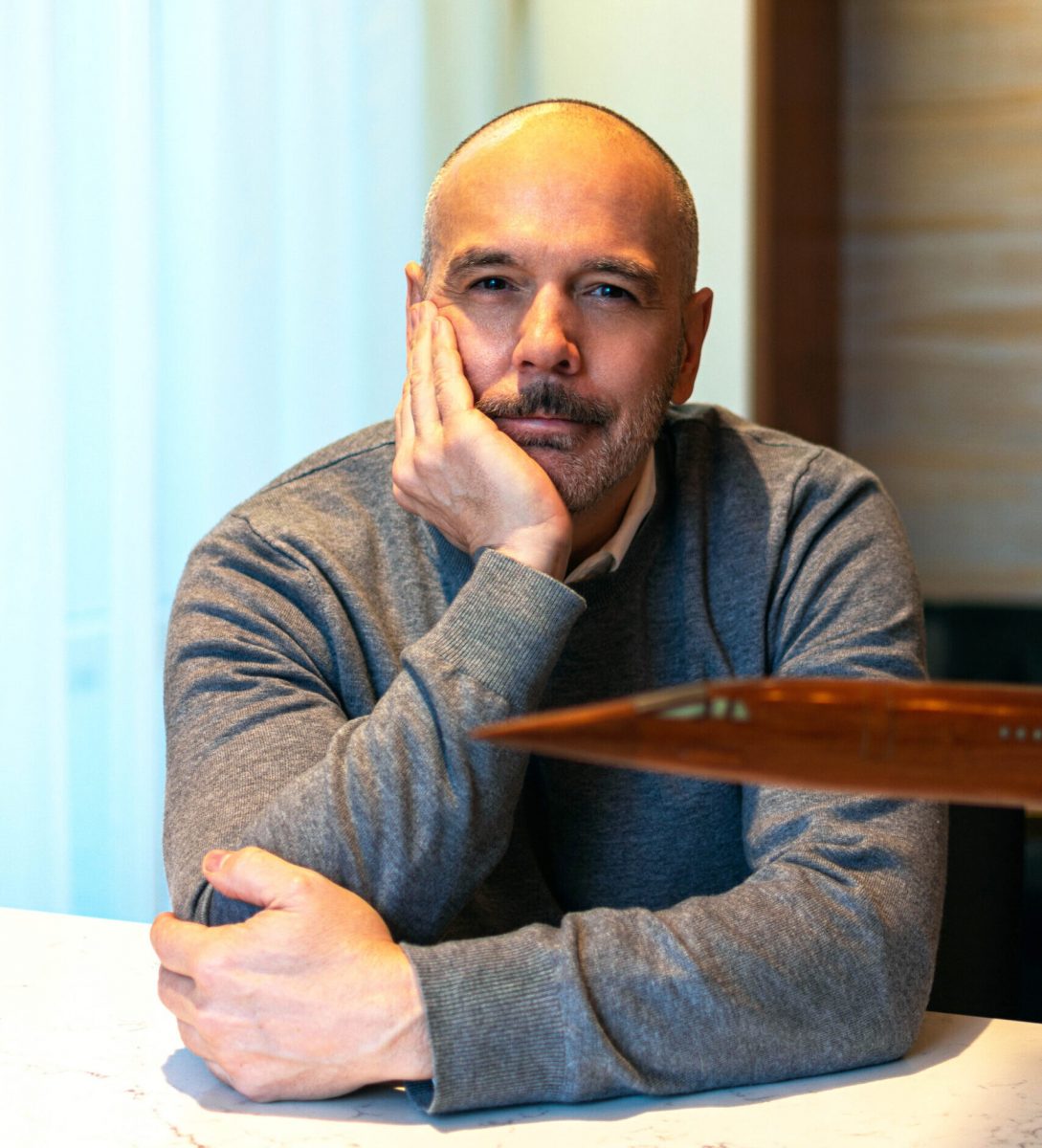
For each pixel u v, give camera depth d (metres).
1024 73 3.90
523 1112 0.82
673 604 1.23
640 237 1.12
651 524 1.22
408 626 1.20
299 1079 0.82
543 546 1.04
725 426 1.33
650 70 2.94
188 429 2.06
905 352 4.05
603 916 0.89
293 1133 0.78
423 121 2.60
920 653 1.18
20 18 1.77
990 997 1.25
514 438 1.12
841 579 1.19
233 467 2.15
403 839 0.95
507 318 1.12
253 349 2.18
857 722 0.51
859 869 0.96
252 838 0.96
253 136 2.17
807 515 1.24
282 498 1.26
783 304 3.29
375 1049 0.82
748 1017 0.86
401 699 0.98
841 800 1.02
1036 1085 0.85
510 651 0.99
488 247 1.11
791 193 3.37
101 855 1.92
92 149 1.88
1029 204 3.94
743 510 1.25
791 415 3.41
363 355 2.45
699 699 0.51
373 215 2.47
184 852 0.99
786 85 3.28
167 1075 0.85
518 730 0.49
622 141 1.13
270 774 1.03
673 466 1.27
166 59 2.00
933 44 3.96
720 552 1.24
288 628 1.15
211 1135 0.78
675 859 1.18
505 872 1.18
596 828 1.18
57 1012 0.95
